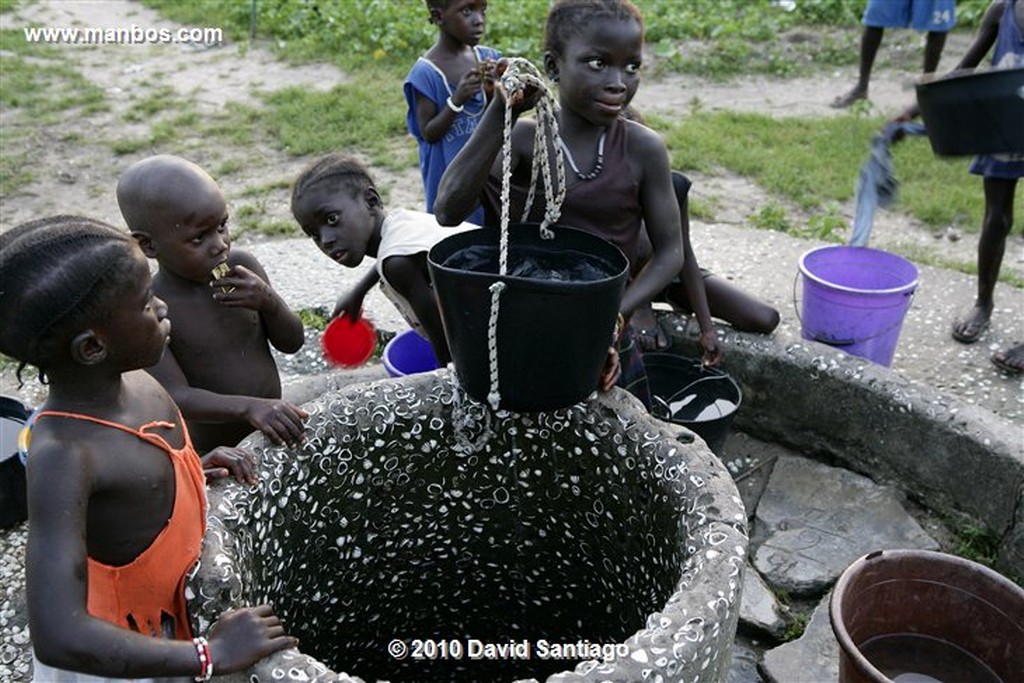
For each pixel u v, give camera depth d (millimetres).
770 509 3445
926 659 2693
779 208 5707
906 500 3467
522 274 2299
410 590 2824
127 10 9977
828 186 6023
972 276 4863
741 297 3764
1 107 7449
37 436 1851
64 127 7125
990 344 4316
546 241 2332
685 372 3604
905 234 5492
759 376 3705
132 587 1977
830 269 4113
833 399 3562
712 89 7887
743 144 6695
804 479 3561
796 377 3625
